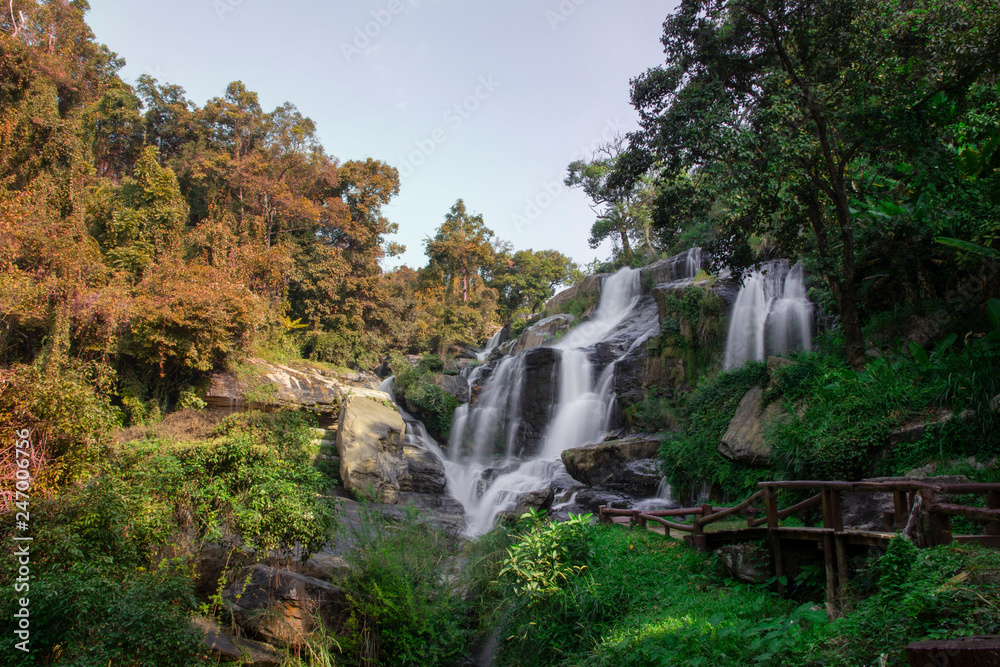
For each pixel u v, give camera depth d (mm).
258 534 9133
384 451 19578
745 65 13766
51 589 6203
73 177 21453
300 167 35594
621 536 10562
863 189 14500
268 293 28125
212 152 33375
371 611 9656
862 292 14883
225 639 8609
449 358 35906
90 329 17812
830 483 7297
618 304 32469
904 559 5453
